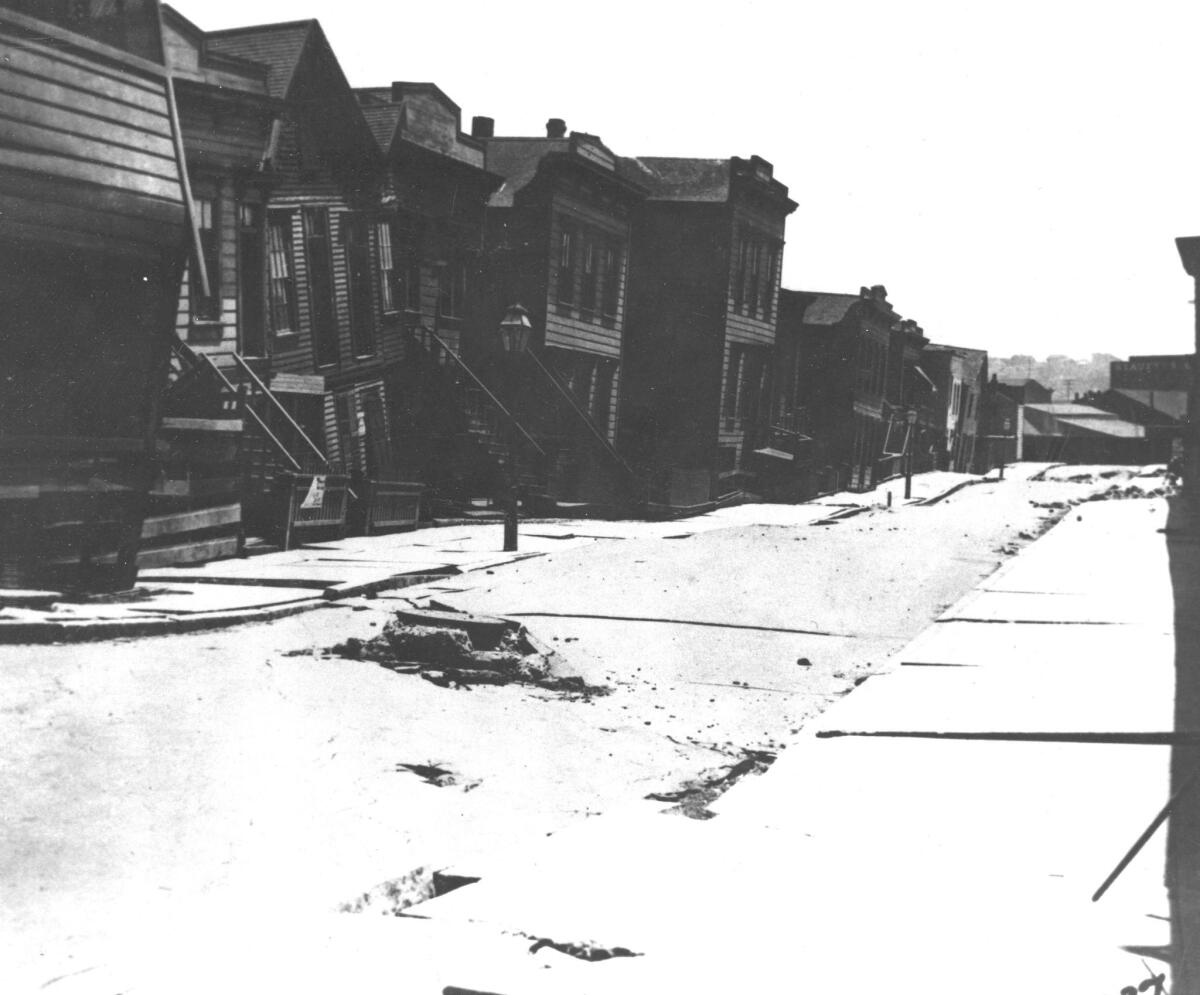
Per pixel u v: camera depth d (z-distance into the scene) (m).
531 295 33.62
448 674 11.30
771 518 37.12
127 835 6.72
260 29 25.16
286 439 24.36
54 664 10.42
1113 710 9.21
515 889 5.14
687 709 10.92
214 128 21.77
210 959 4.58
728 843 5.91
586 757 9.04
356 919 4.83
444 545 23.56
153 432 14.74
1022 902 4.96
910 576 21.52
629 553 23.42
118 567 14.39
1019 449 113.31
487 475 31.45
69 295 13.92
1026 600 16.42
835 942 4.43
